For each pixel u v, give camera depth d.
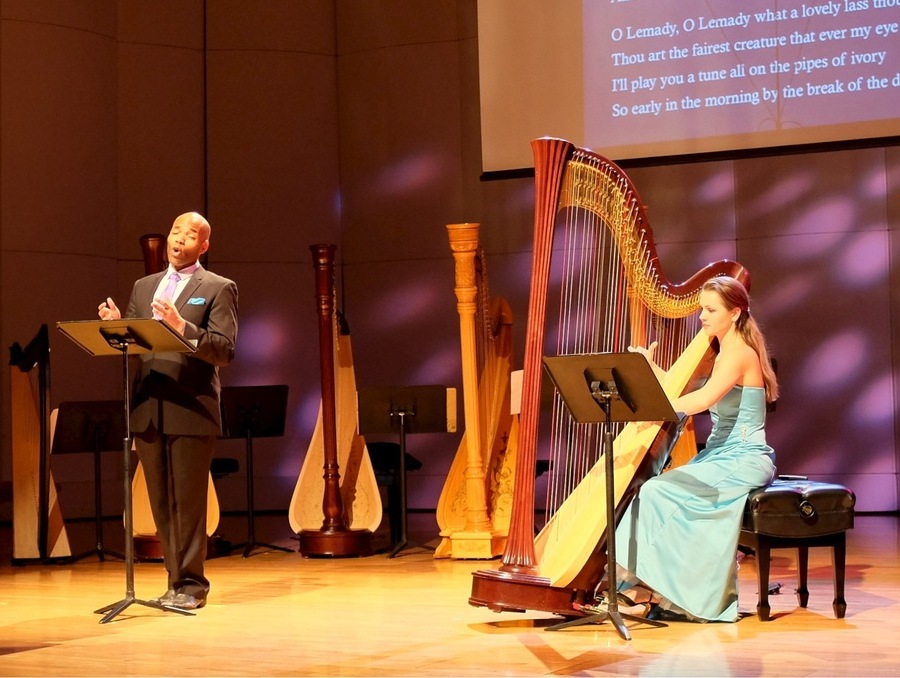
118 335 4.09
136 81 8.97
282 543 7.17
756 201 8.15
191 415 4.46
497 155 8.55
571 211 5.47
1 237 8.42
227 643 3.90
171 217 9.00
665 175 8.31
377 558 6.26
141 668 3.53
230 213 9.07
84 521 8.59
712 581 4.12
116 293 8.87
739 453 4.32
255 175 9.12
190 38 9.11
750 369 4.36
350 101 9.24
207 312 4.54
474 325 6.16
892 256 7.86
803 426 8.02
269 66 9.16
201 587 4.68
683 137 8.09
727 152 7.98
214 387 4.56
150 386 4.48
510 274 8.70
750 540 4.24
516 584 3.92
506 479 6.38
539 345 3.94
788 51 7.84
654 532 4.20
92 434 6.42
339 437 6.68
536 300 3.92
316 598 4.89
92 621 4.40
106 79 8.86
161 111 9.01
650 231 4.18
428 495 8.92
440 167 8.97
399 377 9.03
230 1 9.16
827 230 7.99
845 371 7.95
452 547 6.14
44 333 6.46
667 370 4.70
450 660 3.56
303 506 6.57
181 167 9.03
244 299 9.02
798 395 8.04
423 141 9.02
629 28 8.20
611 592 3.89
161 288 4.55
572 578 3.93
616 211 4.09
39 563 6.37
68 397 8.57
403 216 9.05
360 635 4.01
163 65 9.03
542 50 8.41
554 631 4.00
